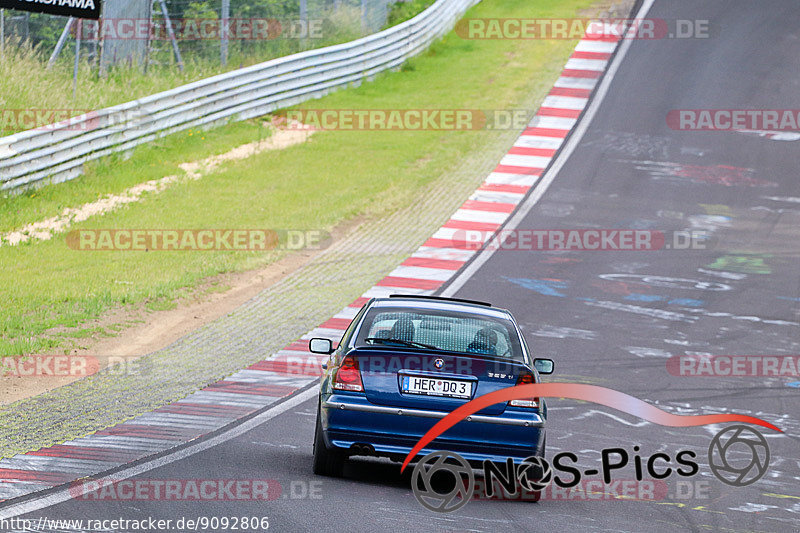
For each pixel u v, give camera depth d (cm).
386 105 11544
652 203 8831
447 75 12925
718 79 12812
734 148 10588
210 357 4666
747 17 15400
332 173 9244
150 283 5959
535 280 6688
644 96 12169
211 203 8050
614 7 15850
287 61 11056
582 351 5262
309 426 3644
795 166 10138
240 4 12306
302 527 2378
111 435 3347
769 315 6234
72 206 7569
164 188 8338
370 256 7031
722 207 8838
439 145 10375
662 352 5366
